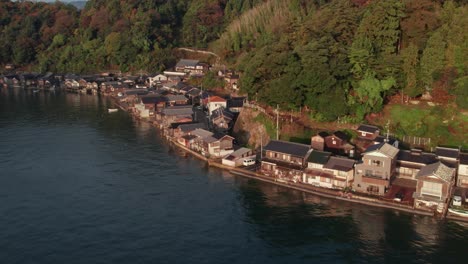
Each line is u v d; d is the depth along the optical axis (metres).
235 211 46.94
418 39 64.81
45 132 80.38
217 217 45.69
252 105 71.69
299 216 45.31
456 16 62.06
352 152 56.34
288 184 52.41
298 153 54.00
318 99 62.97
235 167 58.91
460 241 39.81
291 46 74.12
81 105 106.81
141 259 38.44
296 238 41.31
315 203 48.06
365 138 58.75
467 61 58.19
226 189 52.59
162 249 39.94
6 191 53.16
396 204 45.69
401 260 37.44
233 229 43.22
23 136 77.62
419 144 58.03
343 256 38.31
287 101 64.62
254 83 70.44
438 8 67.50
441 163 47.94
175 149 69.44
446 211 44.38
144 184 54.66
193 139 68.25
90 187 54.03
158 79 125.69
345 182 49.88
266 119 66.88
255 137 67.19
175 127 75.31
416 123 59.72
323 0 113.25
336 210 46.25
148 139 75.50
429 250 38.66
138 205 48.75
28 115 94.81
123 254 39.25
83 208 48.28
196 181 55.31
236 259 38.25
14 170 60.34
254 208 47.41
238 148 64.69
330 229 42.62
